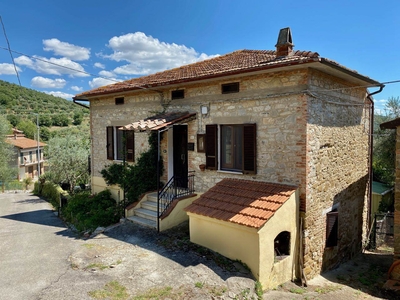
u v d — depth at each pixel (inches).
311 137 270.4
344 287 270.7
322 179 295.0
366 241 429.1
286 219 252.2
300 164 266.7
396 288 264.4
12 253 265.0
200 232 270.7
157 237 296.2
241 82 301.6
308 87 260.1
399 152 269.4
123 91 399.9
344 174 347.9
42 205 567.2
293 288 249.0
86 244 285.3
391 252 409.7
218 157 325.4
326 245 307.1
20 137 1577.3
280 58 277.9
